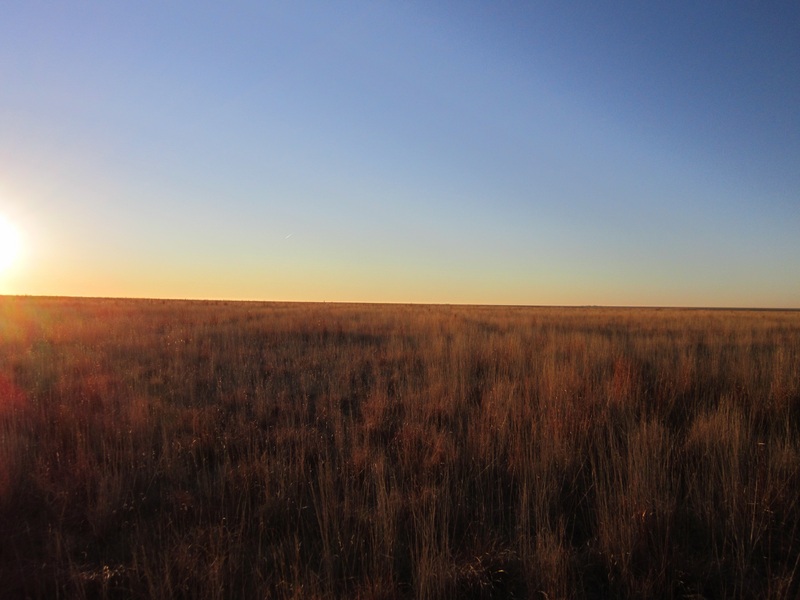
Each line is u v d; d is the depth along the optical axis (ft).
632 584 10.68
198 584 10.50
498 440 18.19
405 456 16.89
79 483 15.02
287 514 13.51
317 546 12.30
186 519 13.47
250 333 53.98
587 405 20.97
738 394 24.49
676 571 11.10
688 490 14.44
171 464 16.48
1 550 12.01
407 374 29.76
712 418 19.26
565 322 80.79
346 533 12.36
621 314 117.50
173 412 22.07
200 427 20.18
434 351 37.91
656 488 13.93
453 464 16.46
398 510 13.20
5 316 71.46
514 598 10.79
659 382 26.84
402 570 11.60
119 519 13.41
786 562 11.05
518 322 76.07
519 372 30.17
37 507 14.16
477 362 34.99
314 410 24.61
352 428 19.84
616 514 12.92
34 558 11.73
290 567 11.14
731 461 15.26
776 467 14.96
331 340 50.03
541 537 11.89
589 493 15.14
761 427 20.20
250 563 11.52
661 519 12.63
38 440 18.81
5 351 39.93
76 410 21.61
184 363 35.12
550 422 18.81
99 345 42.86
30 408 21.70
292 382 29.86
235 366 33.50
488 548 12.21
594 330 64.69
